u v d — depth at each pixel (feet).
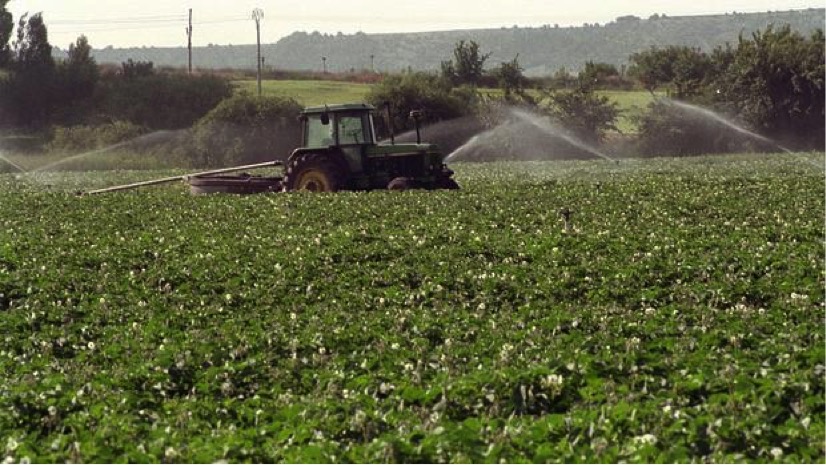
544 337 101.30
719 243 153.89
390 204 210.59
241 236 174.91
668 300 120.88
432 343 103.55
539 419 77.71
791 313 109.70
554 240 156.97
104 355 102.27
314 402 82.69
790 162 383.65
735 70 548.31
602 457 67.56
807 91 528.22
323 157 244.83
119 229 189.26
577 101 538.06
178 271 142.82
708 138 526.98
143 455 70.64
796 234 161.99
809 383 80.18
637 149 531.09
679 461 66.69
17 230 188.65
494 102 548.31
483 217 189.88
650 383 83.87
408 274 137.49
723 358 89.61
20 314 121.29
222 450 71.05
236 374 93.35
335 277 138.31
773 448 69.41
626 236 161.07
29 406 84.33
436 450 69.67
